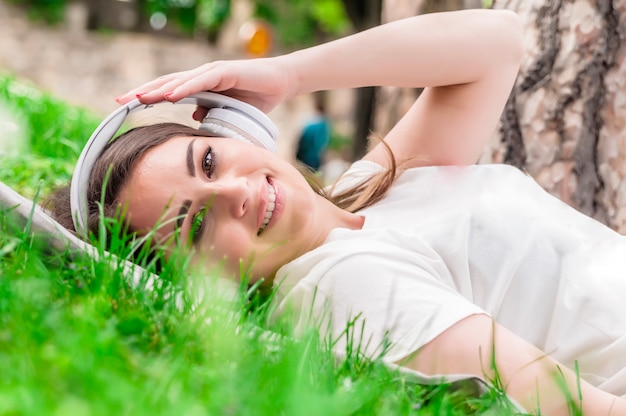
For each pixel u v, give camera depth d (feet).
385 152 9.78
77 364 4.42
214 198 7.57
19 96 17.51
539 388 6.38
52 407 4.00
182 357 5.20
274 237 7.84
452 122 9.50
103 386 4.29
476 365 6.49
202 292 6.80
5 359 4.50
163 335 5.56
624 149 11.73
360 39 9.04
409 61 9.04
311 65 8.89
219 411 4.51
